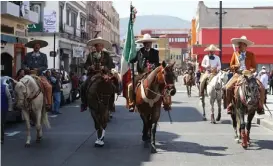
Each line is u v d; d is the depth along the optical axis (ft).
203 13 192.75
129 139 39.40
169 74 31.40
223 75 50.08
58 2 128.98
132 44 37.01
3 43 83.97
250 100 33.68
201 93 54.75
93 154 32.53
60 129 46.37
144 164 28.99
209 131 44.80
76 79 88.07
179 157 31.37
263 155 32.27
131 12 37.81
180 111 66.80
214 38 169.17
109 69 36.45
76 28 155.12
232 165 28.78
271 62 158.51
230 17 194.90
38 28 126.31
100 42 37.09
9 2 84.43
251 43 37.37
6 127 48.01
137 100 33.99
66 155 32.17
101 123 35.55
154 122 33.17
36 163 29.40
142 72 35.99
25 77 36.17
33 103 36.35
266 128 47.91
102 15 225.97
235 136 39.42
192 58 197.26
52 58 127.03
